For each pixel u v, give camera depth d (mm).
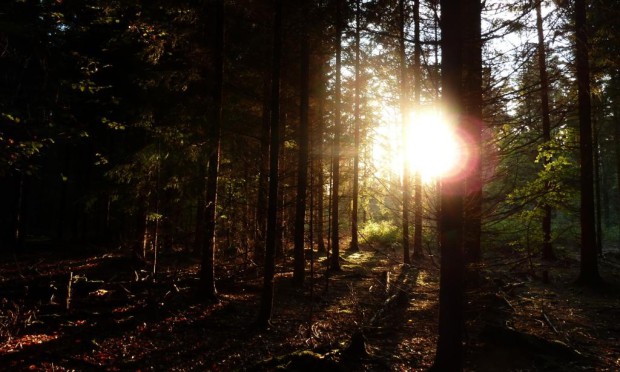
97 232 27391
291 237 21016
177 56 13492
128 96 15969
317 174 16234
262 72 14820
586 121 15227
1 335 7902
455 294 6000
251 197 16109
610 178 44531
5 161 7949
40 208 38688
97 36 15055
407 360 8195
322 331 10125
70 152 25422
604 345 8961
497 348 8242
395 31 7324
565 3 6984
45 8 8844
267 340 9227
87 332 8766
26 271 14969
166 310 10531
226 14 12672
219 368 7637
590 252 15211
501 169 6832
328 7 9312
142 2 11031
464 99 6426
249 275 16062
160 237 18594
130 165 13539
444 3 6223
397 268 20000
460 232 6074
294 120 18656
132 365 7461
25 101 8695
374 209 35781
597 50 9078
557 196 8555
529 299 13180
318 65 18156
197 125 12977
